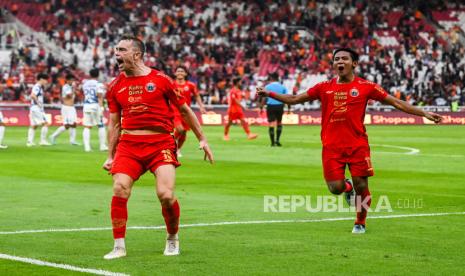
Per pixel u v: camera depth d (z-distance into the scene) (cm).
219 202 1473
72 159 2438
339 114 1129
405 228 1178
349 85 1127
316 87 1150
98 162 2333
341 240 1072
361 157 1129
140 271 866
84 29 6347
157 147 959
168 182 945
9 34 6112
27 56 5906
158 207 1395
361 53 6806
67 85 3131
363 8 7206
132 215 1301
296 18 6944
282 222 1232
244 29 6800
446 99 6481
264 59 6525
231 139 3634
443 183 1833
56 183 1786
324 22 6975
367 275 852
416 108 1121
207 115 5338
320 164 2306
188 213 1327
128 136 965
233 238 1084
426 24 7250
